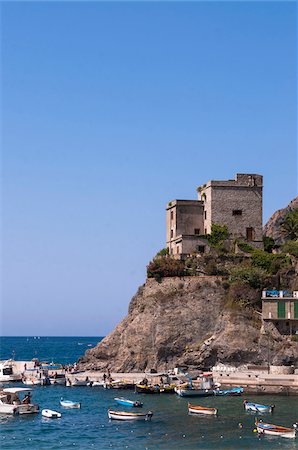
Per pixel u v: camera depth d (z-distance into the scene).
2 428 115.81
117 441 105.12
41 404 140.62
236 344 165.75
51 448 101.56
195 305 174.38
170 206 195.12
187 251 185.88
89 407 135.62
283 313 166.88
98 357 185.88
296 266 179.38
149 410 129.25
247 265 182.38
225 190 190.00
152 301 178.38
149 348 174.00
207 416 122.50
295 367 162.62
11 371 193.25
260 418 119.94
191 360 168.00
